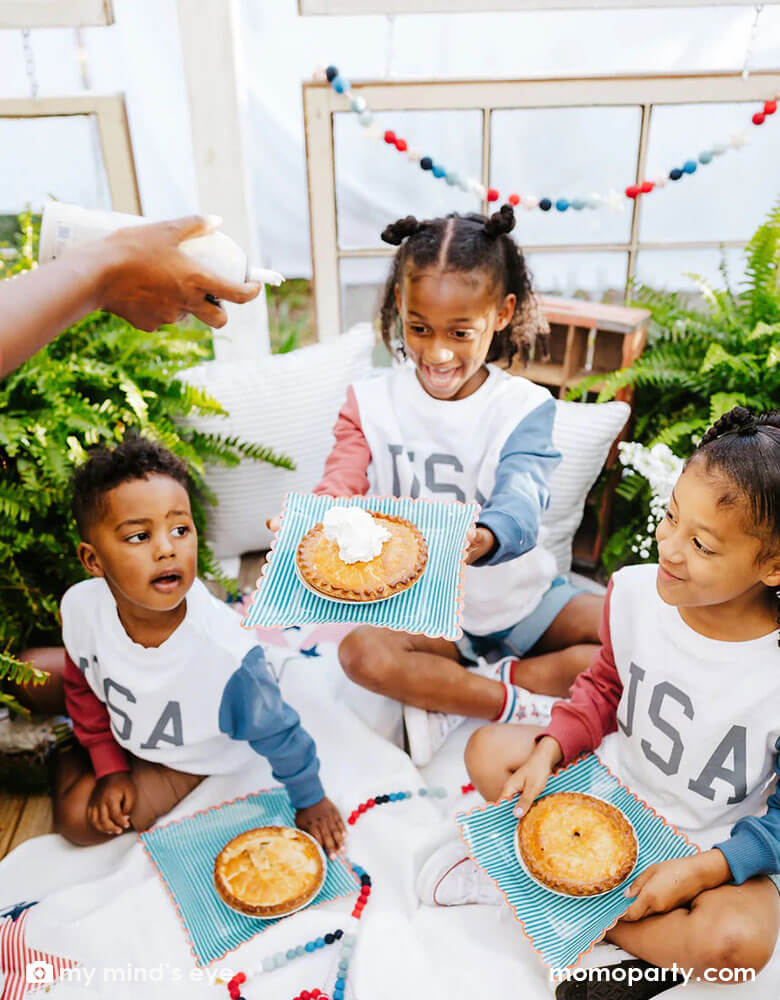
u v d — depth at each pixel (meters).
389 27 2.26
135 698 1.61
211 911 1.51
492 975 1.40
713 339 2.21
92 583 1.64
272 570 1.45
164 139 2.50
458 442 1.89
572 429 2.14
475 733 1.68
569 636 1.96
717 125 2.36
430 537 1.52
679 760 1.46
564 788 1.56
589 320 2.20
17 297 0.91
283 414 2.28
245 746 1.77
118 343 2.12
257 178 2.79
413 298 1.70
